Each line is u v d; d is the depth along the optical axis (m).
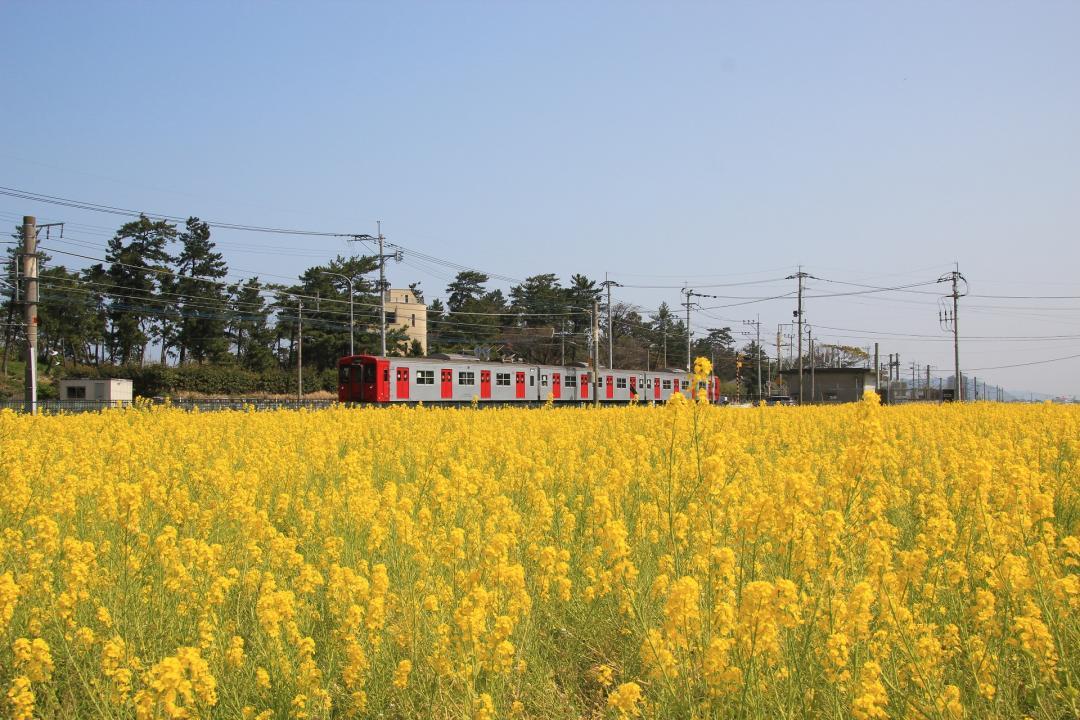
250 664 5.04
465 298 104.94
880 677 4.71
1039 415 18.44
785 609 4.37
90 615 5.65
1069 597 5.03
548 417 20.20
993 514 6.43
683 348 114.94
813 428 16.86
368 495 7.96
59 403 32.38
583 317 97.88
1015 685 4.74
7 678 5.02
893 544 7.38
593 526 7.44
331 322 74.44
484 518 8.19
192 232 69.94
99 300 65.94
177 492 8.18
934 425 17.77
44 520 6.21
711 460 6.38
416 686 5.09
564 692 5.23
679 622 4.45
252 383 63.12
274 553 6.61
